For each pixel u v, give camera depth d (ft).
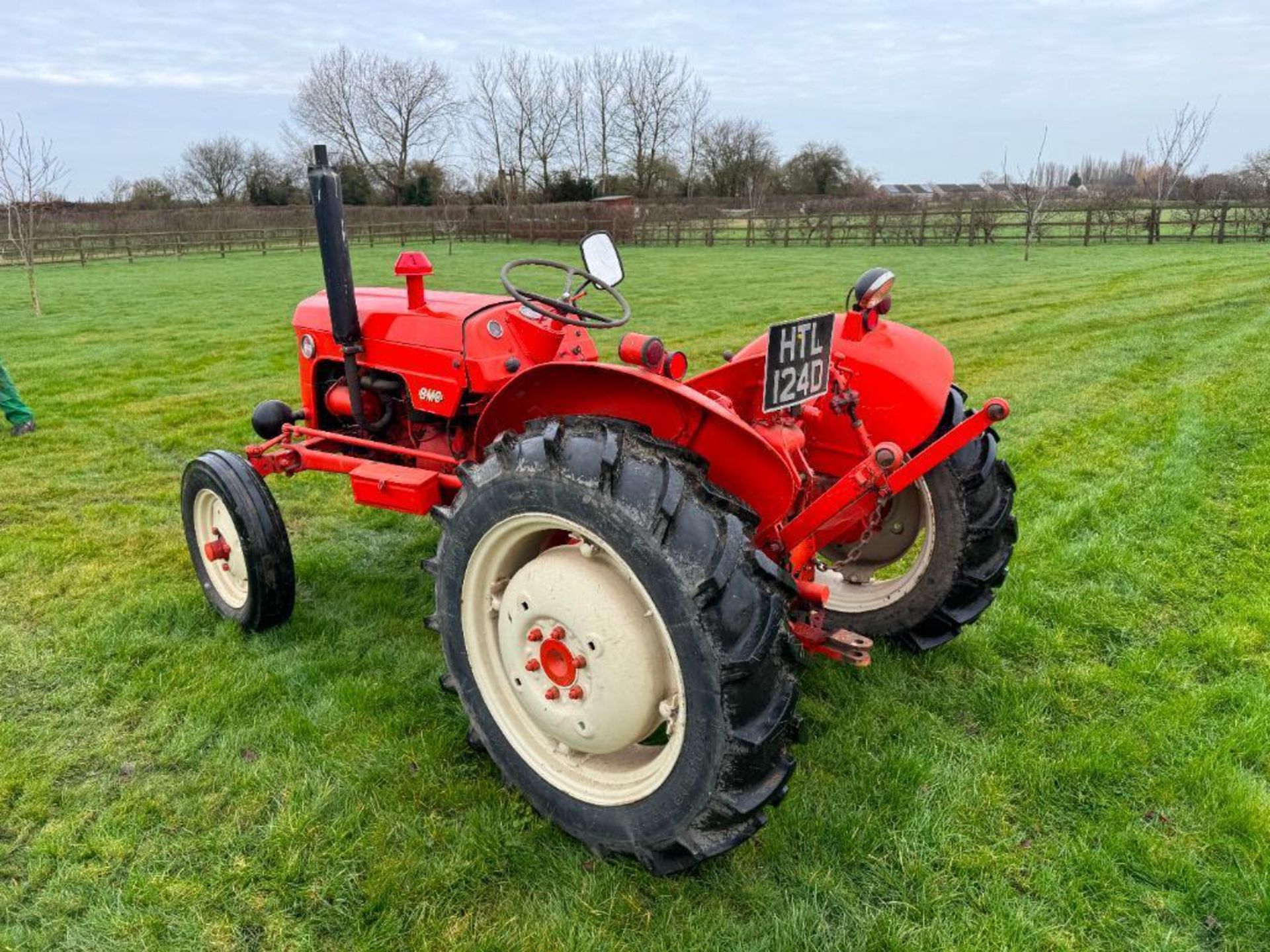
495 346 10.06
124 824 7.38
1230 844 7.13
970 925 6.39
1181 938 6.30
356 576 12.60
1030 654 10.18
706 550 5.90
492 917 6.46
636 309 43.11
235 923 6.41
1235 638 10.32
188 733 8.59
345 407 11.66
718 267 65.92
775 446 7.47
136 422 21.98
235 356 32.01
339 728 8.71
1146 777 8.00
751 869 6.89
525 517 6.81
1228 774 7.89
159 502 15.97
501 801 7.63
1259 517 14.03
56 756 8.29
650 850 6.56
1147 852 7.04
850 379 9.12
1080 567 12.32
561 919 6.39
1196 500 14.73
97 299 50.83
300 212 111.45
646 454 6.48
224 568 11.12
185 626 10.89
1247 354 26.94
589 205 106.52
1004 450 17.83
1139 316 35.42
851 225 88.79
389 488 9.98
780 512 7.40
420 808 7.58
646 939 6.26
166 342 35.14
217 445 19.94
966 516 9.28
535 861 6.95
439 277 59.93
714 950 6.16
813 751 8.34
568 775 7.12
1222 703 9.15
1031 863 6.99
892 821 7.43
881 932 6.29
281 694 9.37
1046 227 84.89
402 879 6.73
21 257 76.43
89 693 9.36
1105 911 6.53
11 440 20.20
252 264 77.20
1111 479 15.90
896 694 9.31
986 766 8.13
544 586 6.78
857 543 10.52
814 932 6.31
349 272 10.50
